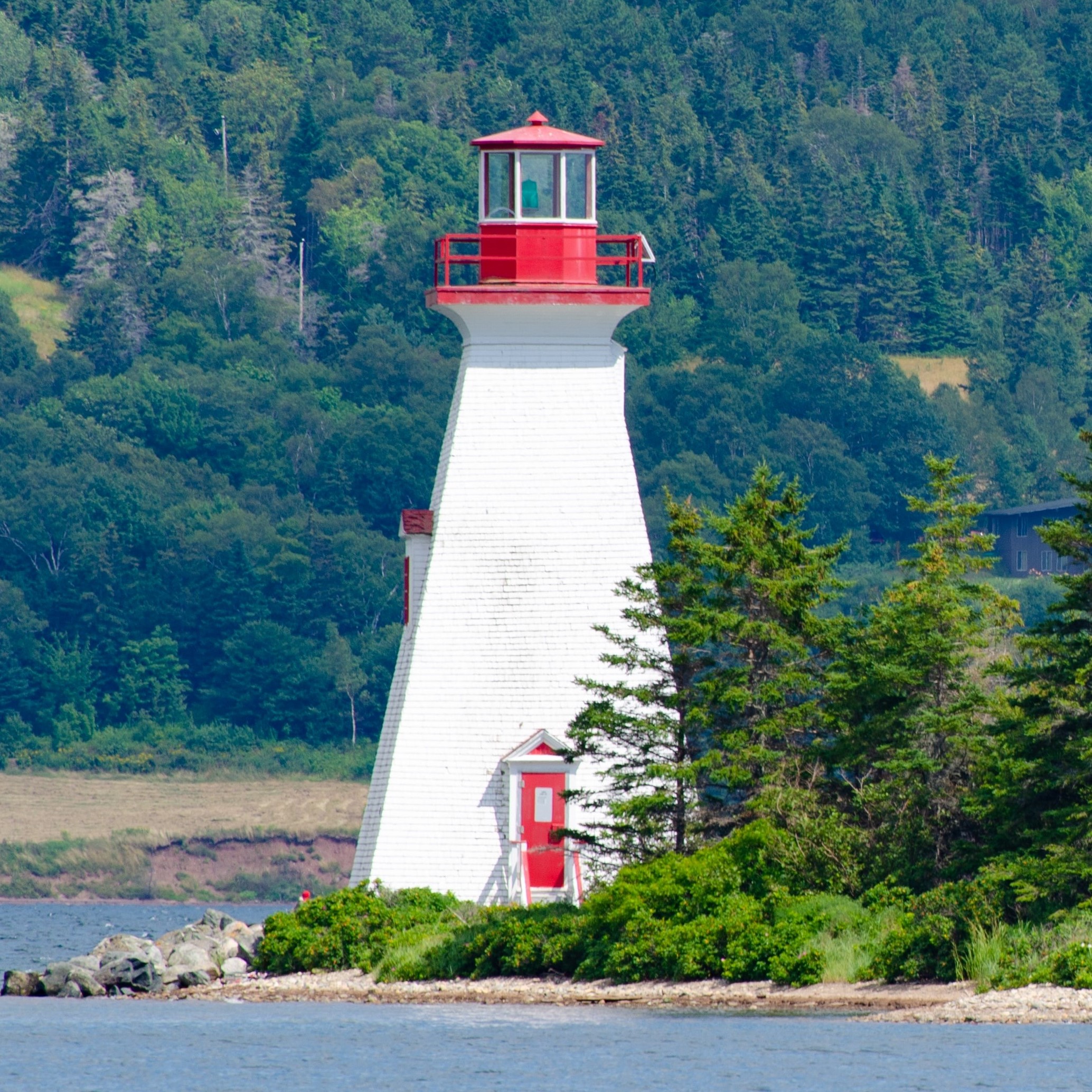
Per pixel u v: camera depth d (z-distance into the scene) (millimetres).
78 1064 171125
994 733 195750
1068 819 186875
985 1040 169375
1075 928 182750
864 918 193250
